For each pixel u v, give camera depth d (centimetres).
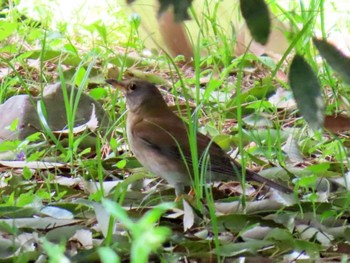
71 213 941
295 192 985
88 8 1975
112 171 1127
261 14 619
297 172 1098
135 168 1138
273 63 1434
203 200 1019
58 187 1051
